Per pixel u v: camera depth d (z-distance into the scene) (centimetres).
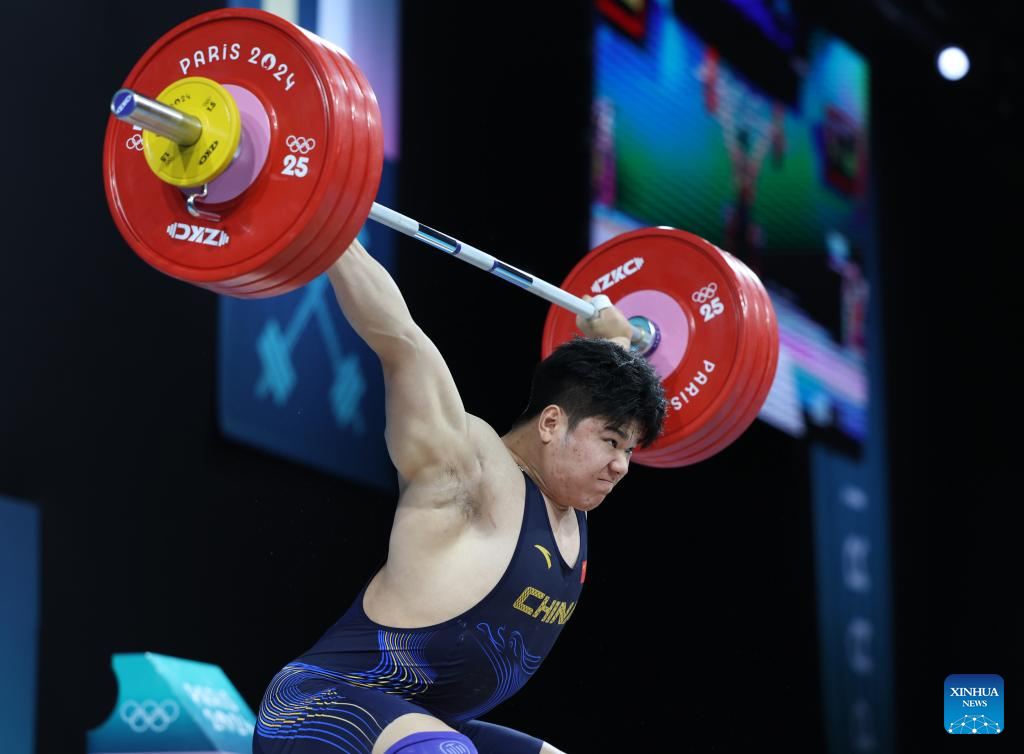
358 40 1337
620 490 1542
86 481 1059
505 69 1504
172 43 610
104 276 1107
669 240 841
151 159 589
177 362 1141
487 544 607
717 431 818
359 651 605
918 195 2105
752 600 1648
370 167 576
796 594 1705
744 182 1775
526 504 621
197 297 1165
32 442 1027
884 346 1964
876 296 1972
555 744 1430
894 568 1886
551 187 1516
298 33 579
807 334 1822
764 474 1706
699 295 826
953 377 2064
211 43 601
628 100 1619
